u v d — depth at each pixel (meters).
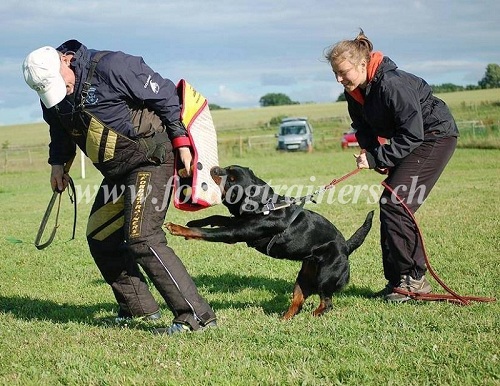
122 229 5.43
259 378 3.93
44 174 27.33
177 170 5.04
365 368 4.04
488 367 3.96
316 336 4.75
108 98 4.72
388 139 6.14
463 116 47.62
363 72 5.70
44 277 7.82
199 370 4.10
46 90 4.63
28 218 13.18
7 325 5.51
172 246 9.51
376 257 8.16
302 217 5.73
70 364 4.29
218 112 92.94
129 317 5.68
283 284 7.14
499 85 103.75
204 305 5.06
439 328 4.86
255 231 5.50
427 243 8.79
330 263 5.80
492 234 9.16
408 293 6.09
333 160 27.12
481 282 6.63
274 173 21.92
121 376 4.03
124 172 5.00
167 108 4.83
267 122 64.50
